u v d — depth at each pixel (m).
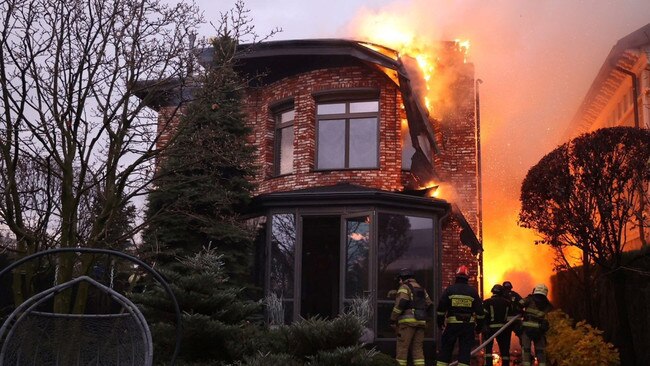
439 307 10.78
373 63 16.19
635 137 12.67
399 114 16.67
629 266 13.33
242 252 14.80
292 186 16.97
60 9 10.02
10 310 12.86
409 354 12.77
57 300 9.76
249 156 15.22
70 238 9.98
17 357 6.70
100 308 16.12
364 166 16.75
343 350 8.23
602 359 12.66
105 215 10.54
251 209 15.70
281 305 13.95
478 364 14.34
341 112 17.20
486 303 12.91
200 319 9.17
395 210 14.73
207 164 13.84
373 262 14.05
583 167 12.89
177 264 13.52
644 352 12.62
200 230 13.95
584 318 16.36
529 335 12.28
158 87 11.06
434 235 15.18
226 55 11.77
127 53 10.41
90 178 12.91
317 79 17.30
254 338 9.59
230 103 14.80
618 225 13.50
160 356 9.44
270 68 17.69
